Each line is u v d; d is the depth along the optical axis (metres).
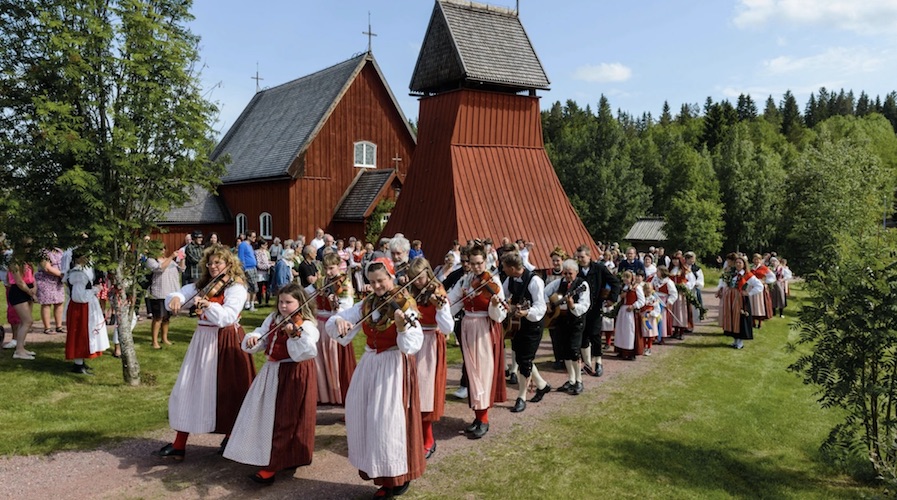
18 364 9.12
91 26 7.82
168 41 8.42
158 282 10.73
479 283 6.69
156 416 7.25
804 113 147.75
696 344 12.69
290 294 5.23
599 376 9.65
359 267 11.19
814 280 6.38
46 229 7.96
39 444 6.19
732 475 6.12
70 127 7.91
